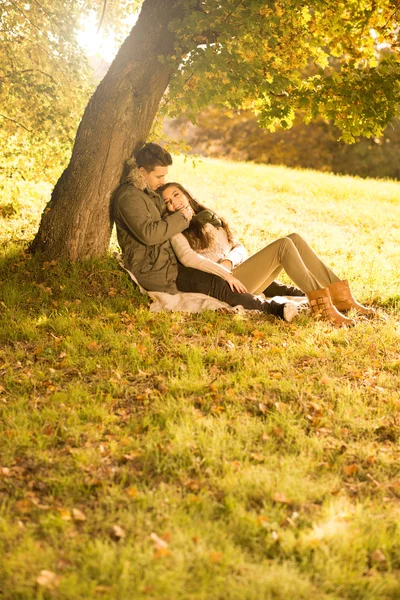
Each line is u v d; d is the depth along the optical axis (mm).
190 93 6105
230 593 2564
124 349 4898
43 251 6438
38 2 7719
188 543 2801
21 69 7875
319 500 3188
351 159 32812
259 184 14742
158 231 5824
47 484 3219
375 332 5531
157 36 6109
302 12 6906
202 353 4879
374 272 7285
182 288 5992
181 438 3570
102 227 6430
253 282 5965
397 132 32062
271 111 6465
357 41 7078
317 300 5668
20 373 4430
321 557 2771
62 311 5508
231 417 3932
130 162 6258
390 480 3398
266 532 2924
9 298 5723
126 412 3992
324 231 9922
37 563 2674
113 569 2639
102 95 6215
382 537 2887
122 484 3229
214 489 3230
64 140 7973
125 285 6094
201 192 12484
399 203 14039
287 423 3855
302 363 4836
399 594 2627
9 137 8141
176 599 2533
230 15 5883
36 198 8969
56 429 3707
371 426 3893
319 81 6613
